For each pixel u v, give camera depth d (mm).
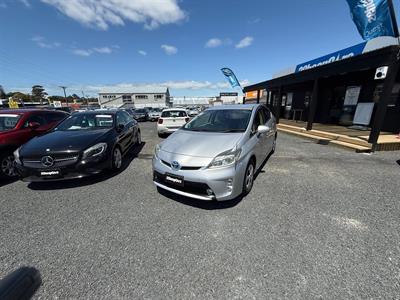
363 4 6418
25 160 3684
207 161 2848
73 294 1724
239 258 2100
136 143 7598
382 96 5797
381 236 2422
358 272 1905
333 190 3658
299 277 1858
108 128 4977
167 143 3490
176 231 2547
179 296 1694
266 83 13375
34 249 2258
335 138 7547
